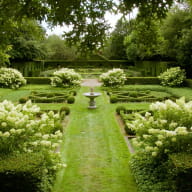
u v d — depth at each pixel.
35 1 3.25
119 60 38.84
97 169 5.12
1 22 3.81
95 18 3.67
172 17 17.88
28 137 4.12
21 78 17.45
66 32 3.73
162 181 4.01
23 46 25.38
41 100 12.41
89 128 8.15
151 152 4.31
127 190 4.25
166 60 25.83
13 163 3.42
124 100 12.63
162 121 4.09
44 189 3.64
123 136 7.28
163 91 16.39
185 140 3.94
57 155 4.32
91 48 3.81
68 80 17.33
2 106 4.23
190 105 4.20
